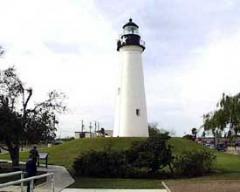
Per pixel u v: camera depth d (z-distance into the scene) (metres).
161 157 29.81
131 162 30.28
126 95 54.16
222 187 21.69
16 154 32.53
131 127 53.41
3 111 30.20
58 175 30.33
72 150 50.22
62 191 21.06
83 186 23.45
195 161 30.61
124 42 55.06
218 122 31.84
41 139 33.12
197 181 25.80
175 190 20.95
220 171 33.16
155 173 30.09
